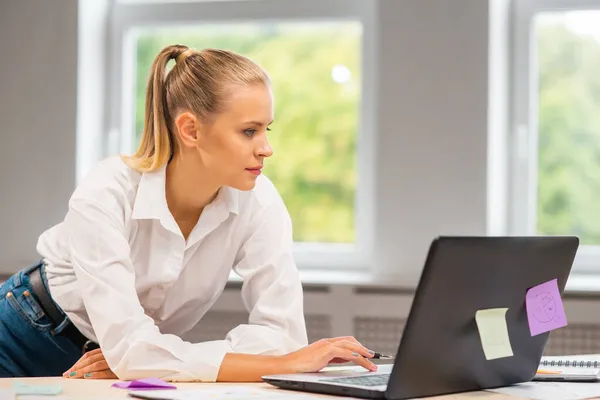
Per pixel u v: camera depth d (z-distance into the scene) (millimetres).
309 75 4246
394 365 1570
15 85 4164
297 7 4188
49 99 4137
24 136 4156
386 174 3854
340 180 4215
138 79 4414
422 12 3811
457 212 3779
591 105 4039
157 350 1869
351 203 4203
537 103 4086
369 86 4145
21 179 4156
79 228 1992
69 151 4117
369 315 3727
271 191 2293
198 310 2334
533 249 1724
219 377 1863
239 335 2057
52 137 4133
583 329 3578
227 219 2211
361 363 1916
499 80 3943
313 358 1891
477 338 1698
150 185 2100
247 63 2039
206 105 1999
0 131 4180
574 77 4051
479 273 1631
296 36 4254
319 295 3773
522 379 1833
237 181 2041
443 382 1664
